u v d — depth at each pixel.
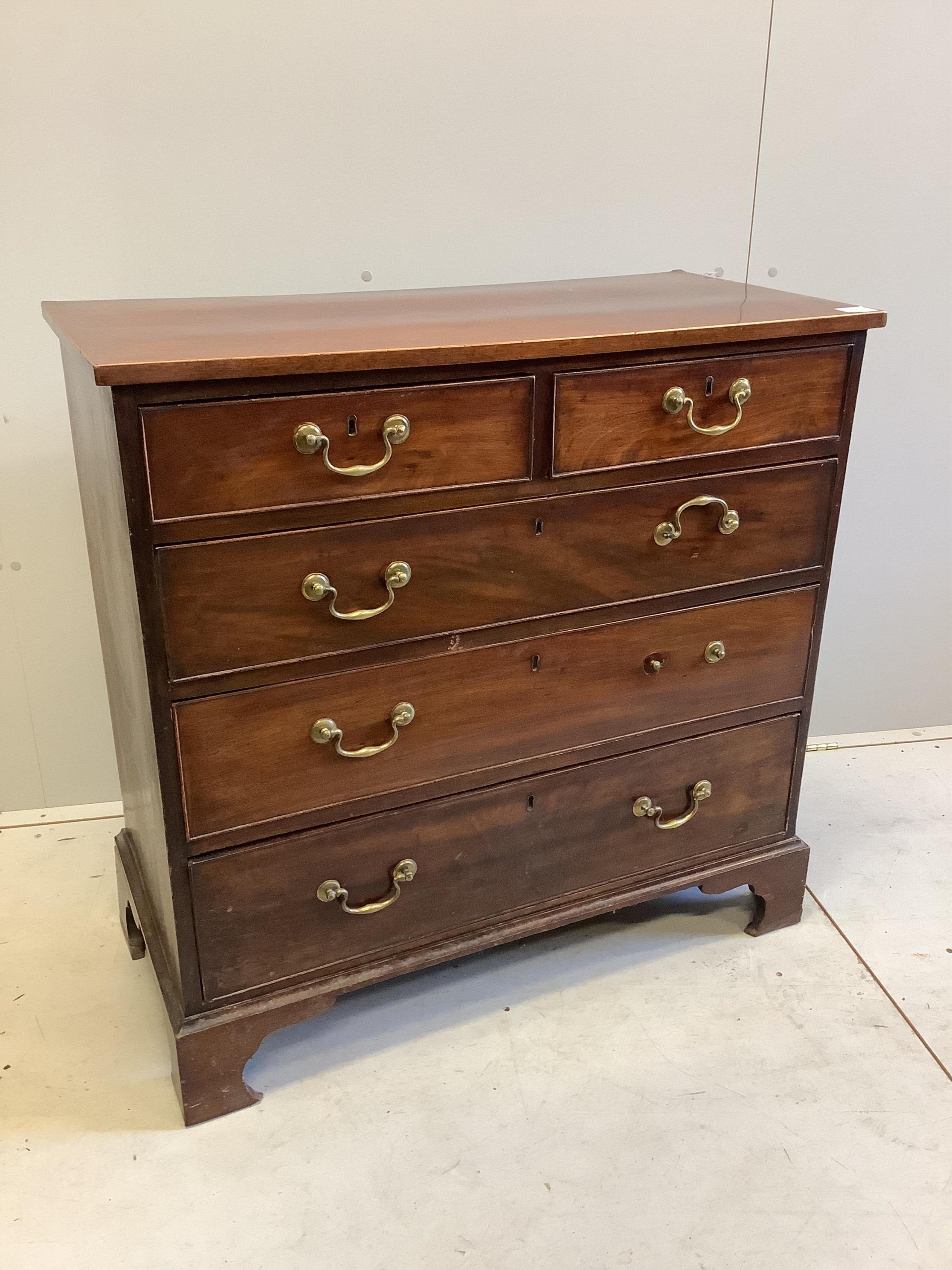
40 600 1.81
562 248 1.78
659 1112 1.36
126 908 1.60
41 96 1.52
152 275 1.65
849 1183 1.26
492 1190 1.25
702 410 1.31
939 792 2.08
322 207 1.66
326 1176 1.27
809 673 1.58
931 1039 1.48
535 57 1.65
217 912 1.27
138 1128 1.33
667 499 1.34
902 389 2.01
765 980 1.59
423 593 1.24
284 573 1.15
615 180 1.76
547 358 1.19
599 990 1.57
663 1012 1.53
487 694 1.33
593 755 1.45
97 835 1.92
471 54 1.63
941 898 1.77
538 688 1.37
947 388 2.02
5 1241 1.19
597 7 1.64
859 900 1.76
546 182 1.73
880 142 1.83
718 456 1.35
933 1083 1.40
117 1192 1.25
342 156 1.64
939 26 1.77
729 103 1.75
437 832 1.38
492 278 1.77
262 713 1.20
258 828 1.26
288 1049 1.46
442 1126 1.34
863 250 1.90
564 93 1.68
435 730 1.32
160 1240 1.19
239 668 1.17
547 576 1.31
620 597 1.37
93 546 1.45
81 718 1.92
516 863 1.46
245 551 1.12
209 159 1.60
